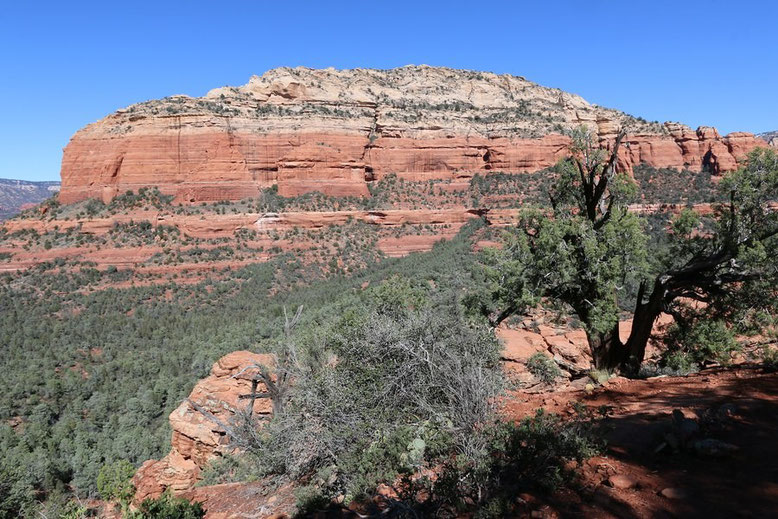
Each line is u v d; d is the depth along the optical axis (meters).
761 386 8.35
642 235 14.84
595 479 5.37
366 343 9.02
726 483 4.79
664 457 5.69
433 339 8.72
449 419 7.23
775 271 14.22
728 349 14.27
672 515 4.37
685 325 15.49
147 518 8.08
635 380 10.80
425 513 5.36
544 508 4.85
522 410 8.78
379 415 8.34
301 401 9.41
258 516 7.84
